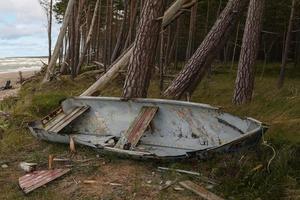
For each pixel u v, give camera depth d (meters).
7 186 5.61
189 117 7.19
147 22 8.25
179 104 7.25
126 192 5.31
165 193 5.27
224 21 9.88
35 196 5.29
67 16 17.52
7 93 21.06
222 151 6.00
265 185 5.28
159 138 7.30
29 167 6.12
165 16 9.73
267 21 23.73
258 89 14.91
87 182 5.61
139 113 7.39
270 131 7.13
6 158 6.75
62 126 7.59
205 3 24.80
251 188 5.30
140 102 7.61
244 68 11.34
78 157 6.66
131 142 6.70
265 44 25.42
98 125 7.94
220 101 12.25
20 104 12.02
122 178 5.75
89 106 8.16
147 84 8.42
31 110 9.80
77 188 5.45
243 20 23.58
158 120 7.45
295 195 5.07
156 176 5.82
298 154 6.02
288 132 7.05
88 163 6.35
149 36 8.27
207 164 6.06
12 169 6.26
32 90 17.41
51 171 5.99
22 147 7.31
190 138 7.11
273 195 5.10
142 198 5.15
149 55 8.31
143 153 6.23
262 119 9.29
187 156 6.06
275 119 9.12
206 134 6.96
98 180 5.69
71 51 20.03
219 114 6.89
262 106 10.50
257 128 6.02
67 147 7.21
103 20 32.12
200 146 6.92
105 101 7.98
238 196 5.18
